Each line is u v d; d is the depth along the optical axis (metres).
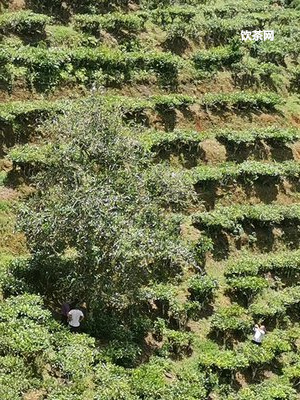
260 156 39.75
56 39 39.88
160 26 45.59
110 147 25.84
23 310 23.84
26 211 26.19
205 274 31.22
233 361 26.70
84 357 23.12
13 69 35.22
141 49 42.59
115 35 42.75
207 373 26.38
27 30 39.06
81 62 38.09
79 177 24.97
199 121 39.84
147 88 40.03
